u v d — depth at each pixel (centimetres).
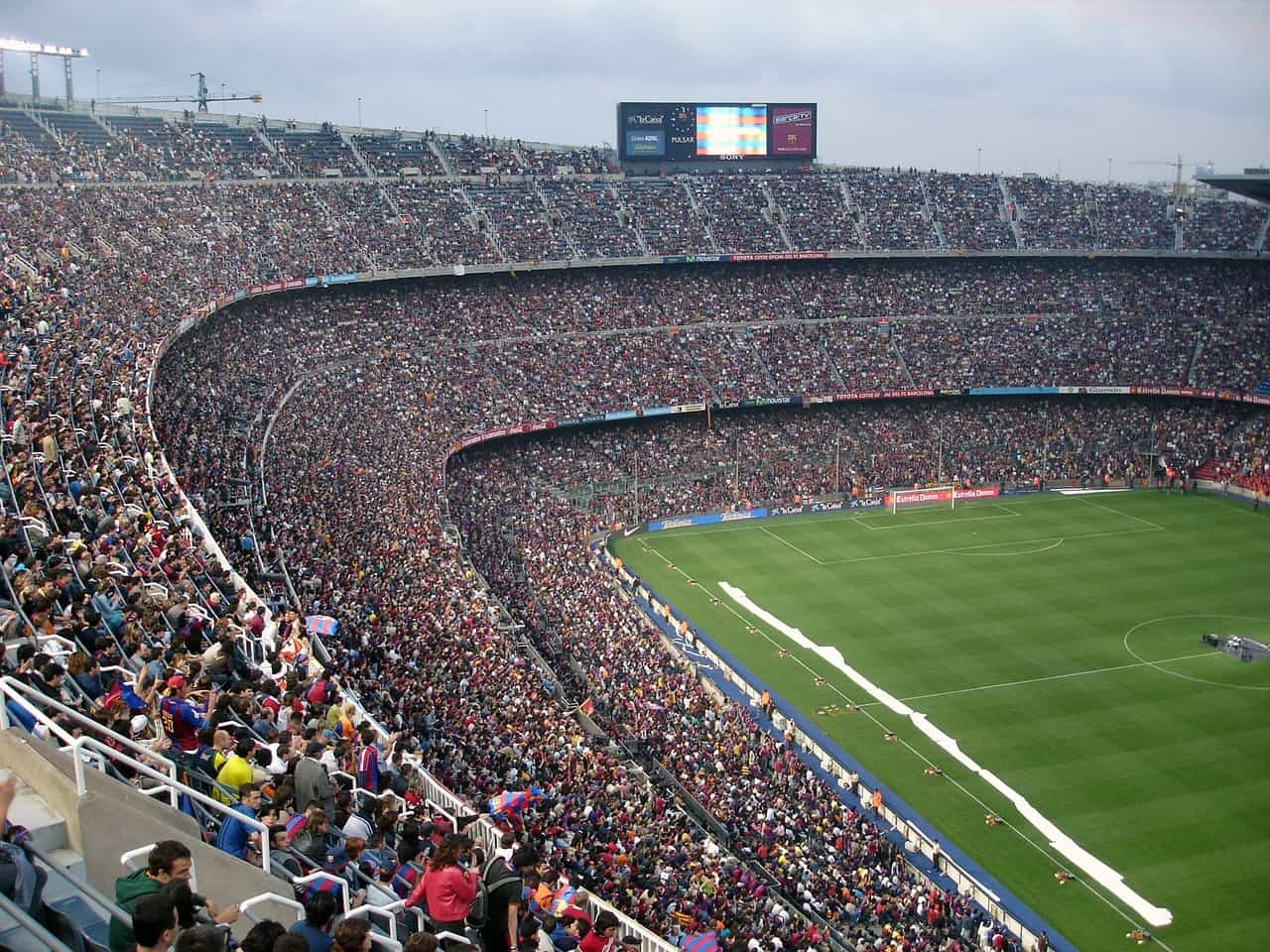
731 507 11256
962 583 9175
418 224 11750
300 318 10488
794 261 13650
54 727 1391
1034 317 13525
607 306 12562
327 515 6309
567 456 11244
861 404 12775
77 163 9550
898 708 6906
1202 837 5394
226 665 2472
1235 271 13900
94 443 4006
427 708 4338
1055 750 6316
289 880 1545
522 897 1978
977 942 4569
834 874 4962
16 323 5225
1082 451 12394
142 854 1283
